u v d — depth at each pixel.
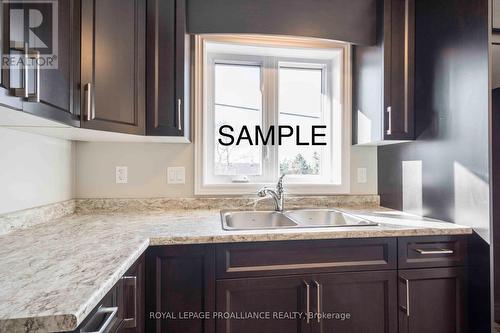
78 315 0.57
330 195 1.95
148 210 1.76
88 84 1.14
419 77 1.61
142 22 1.40
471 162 1.31
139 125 1.39
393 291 1.30
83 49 1.12
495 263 1.29
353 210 1.82
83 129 1.18
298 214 1.79
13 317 0.55
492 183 1.29
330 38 1.67
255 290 1.21
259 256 1.22
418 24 1.62
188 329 1.18
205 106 1.84
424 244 1.33
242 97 1.99
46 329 0.56
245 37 1.86
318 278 1.25
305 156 2.06
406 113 1.63
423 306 1.32
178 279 1.18
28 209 1.30
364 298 1.28
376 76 1.68
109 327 0.76
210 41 1.83
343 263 1.27
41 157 1.40
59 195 1.56
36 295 0.63
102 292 0.68
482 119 1.25
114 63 1.26
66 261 0.85
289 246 1.24
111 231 1.23
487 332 1.26
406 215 1.64
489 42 1.23
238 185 1.86
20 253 0.93
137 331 1.05
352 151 1.99
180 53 1.47
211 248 1.19
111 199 1.73
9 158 1.19
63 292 0.65
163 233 1.20
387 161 1.91
